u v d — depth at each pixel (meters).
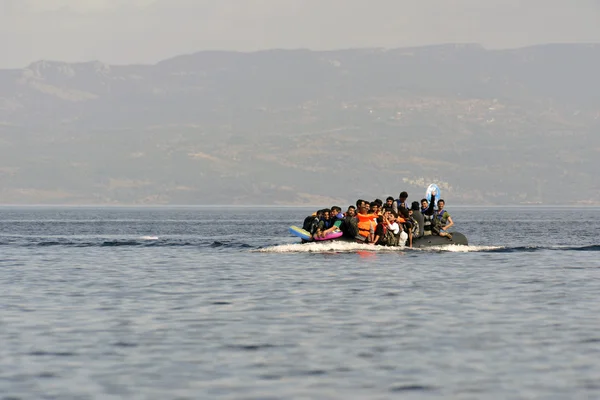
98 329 71.62
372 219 149.00
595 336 68.75
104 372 57.75
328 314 79.12
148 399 51.84
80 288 98.50
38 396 52.44
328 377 56.59
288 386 54.56
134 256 146.75
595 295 91.75
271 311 80.75
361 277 108.56
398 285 100.25
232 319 76.38
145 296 91.31
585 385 54.62
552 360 60.81
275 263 128.62
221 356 62.09
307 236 153.25
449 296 90.94
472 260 132.00
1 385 54.75
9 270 120.62
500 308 82.56
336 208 150.88
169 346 65.19
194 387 54.31
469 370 58.25
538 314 79.12
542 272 115.06
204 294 92.81
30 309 82.06
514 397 52.22
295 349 64.31
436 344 65.88
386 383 55.25
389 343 66.25
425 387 54.34
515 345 65.50
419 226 149.12
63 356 62.03
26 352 63.22
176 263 131.25
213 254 149.38
